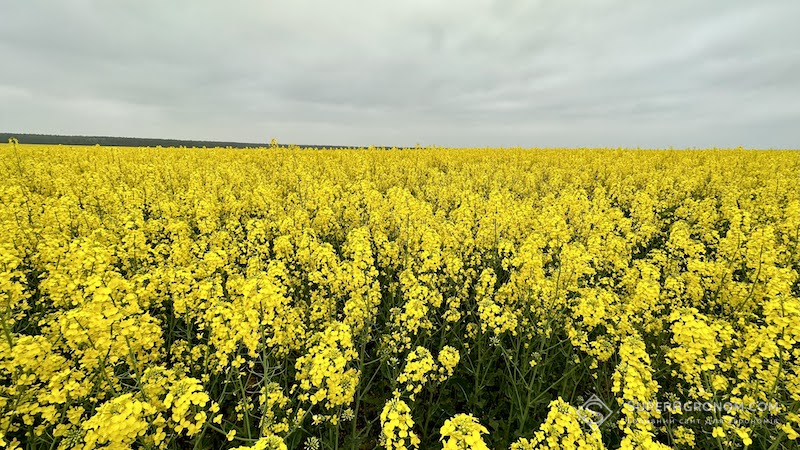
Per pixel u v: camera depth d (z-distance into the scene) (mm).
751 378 4930
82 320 3898
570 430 3395
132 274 7434
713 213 12648
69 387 3889
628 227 10750
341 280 6539
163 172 20125
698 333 4188
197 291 5496
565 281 6488
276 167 24484
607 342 5449
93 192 13859
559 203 12703
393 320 6781
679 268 8750
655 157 32125
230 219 12523
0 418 3783
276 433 4477
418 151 36906
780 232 10406
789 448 4574
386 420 3758
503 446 5320
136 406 3154
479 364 6062
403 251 8930
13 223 8289
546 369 6387
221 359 4383
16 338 4766
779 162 27281
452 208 15094
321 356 4141
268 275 5379
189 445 5156
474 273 7750
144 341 4594
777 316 4383
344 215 12180
